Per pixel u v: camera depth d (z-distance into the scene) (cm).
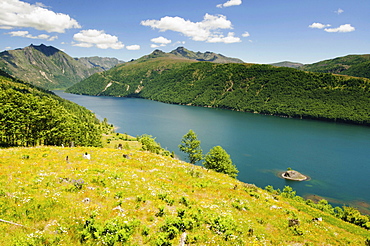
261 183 10206
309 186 10112
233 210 2802
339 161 13300
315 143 17150
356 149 15650
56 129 7462
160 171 4056
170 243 1692
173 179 3731
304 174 11375
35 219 1705
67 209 1936
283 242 2217
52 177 2659
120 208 2122
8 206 1781
